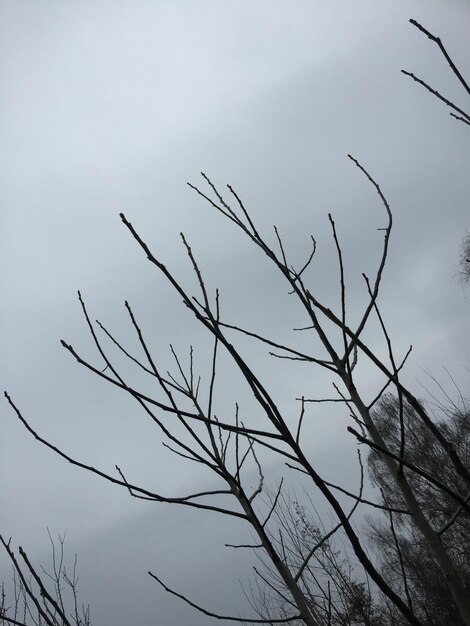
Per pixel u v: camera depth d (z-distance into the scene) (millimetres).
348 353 2326
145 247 1537
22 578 1833
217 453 2266
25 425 1953
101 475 1968
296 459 1379
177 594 2127
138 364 2018
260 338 2402
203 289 2451
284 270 2357
